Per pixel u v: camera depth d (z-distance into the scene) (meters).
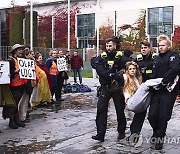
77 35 41.88
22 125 7.38
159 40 5.57
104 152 5.49
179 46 34.69
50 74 10.50
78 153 5.45
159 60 5.59
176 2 35.03
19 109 7.62
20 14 38.22
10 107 7.14
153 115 5.56
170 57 5.44
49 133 6.80
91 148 5.72
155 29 36.44
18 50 7.27
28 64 7.31
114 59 5.94
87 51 31.59
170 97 5.50
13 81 7.07
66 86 13.76
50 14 43.97
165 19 35.78
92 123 7.70
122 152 5.49
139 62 6.05
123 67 5.99
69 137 6.47
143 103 5.61
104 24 39.28
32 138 6.43
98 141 6.14
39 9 44.94
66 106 10.14
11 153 5.51
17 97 7.19
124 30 38.16
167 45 5.50
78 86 14.01
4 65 6.61
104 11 39.41
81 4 41.38
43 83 9.84
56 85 10.90
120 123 6.30
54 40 43.66
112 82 5.99
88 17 40.75
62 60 10.91
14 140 6.29
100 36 39.16
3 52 26.67
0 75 6.54
